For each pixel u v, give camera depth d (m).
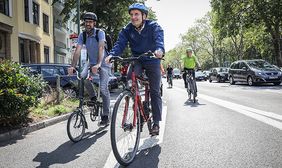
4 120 6.73
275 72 22.62
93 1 26.59
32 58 28.09
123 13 27.84
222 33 34.34
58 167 4.20
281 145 4.87
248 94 14.67
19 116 7.08
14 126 6.82
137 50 5.03
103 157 4.59
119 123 4.11
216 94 15.38
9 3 23.41
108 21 27.22
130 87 4.52
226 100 12.10
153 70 4.90
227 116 7.89
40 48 29.97
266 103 10.54
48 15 33.12
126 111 4.30
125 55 32.66
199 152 4.61
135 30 4.97
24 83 7.30
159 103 5.00
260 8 29.98
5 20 22.42
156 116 4.99
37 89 7.84
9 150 5.28
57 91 11.24
